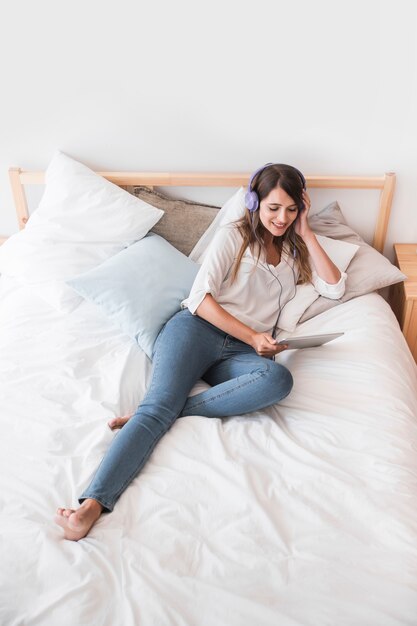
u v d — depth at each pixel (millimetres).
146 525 1201
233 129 2104
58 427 1419
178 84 2033
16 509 1217
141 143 2150
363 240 2262
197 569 1116
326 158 2131
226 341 1685
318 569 1098
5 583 1071
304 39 1929
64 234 2027
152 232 2139
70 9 1923
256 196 1690
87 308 1888
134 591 1057
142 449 1353
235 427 1456
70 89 2061
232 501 1232
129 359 1666
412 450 1362
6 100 2082
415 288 1974
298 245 1840
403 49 1915
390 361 1661
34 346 1720
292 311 1838
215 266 1698
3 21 1944
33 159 2197
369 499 1215
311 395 1545
